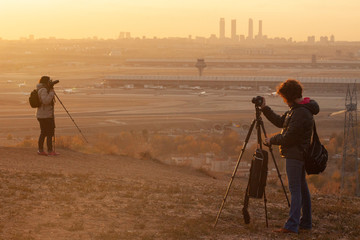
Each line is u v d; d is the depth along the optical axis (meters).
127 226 9.52
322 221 10.96
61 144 24.52
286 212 11.76
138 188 13.91
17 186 12.48
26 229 8.78
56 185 13.16
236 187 17.48
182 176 20.59
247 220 9.96
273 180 22.50
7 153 19.50
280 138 9.39
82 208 10.67
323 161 9.57
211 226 9.79
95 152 26.84
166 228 9.40
